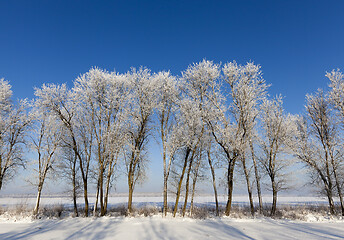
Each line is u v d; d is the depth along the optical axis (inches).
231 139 770.8
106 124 758.5
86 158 808.9
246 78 815.1
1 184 793.6
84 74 776.9
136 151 769.6
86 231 531.5
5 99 822.5
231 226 611.8
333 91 883.4
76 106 773.3
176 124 765.3
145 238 465.7
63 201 1326.3
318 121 916.0
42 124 803.4
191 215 764.0
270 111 904.3
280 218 783.7
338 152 863.7
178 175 806.5
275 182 852.6
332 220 766.5
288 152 877.2
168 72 799.1
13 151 814.5
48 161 780.0
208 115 776.3
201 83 807.1
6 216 736.3
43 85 746.8
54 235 495.2
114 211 843.4
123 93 786.2
